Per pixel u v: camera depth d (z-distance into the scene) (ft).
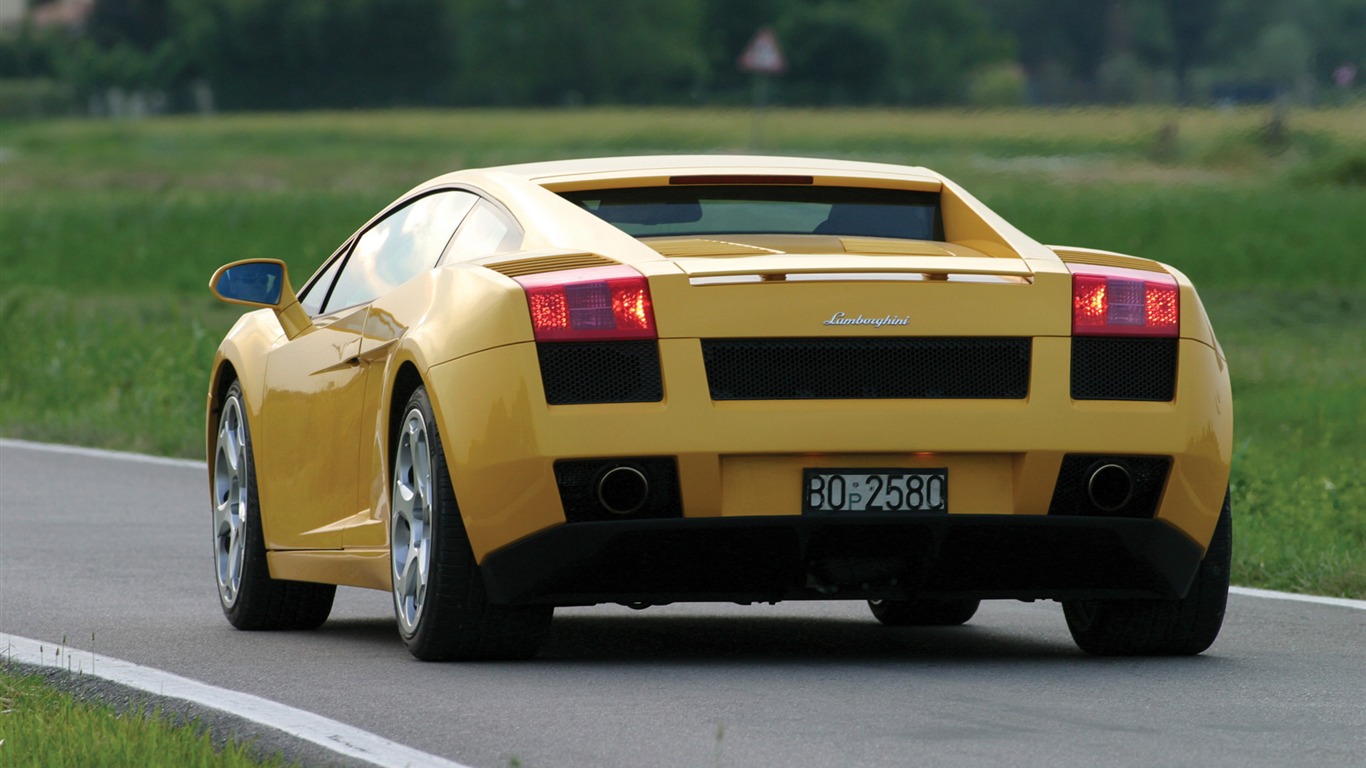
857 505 58.70
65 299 272.10
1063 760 47.83
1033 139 422.41
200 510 117.29
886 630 75.00
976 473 59.36
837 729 51.78
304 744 49.21
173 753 47.88
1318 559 90.63
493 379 58.85
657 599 60.49
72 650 66.13
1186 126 410.11
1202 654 66.54
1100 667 63.21
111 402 174.40
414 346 61.87
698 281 58.59
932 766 47.14
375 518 66.33
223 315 257.34
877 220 66.95
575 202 66.08
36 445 155.53
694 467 57.93
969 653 67.36
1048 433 59.21
